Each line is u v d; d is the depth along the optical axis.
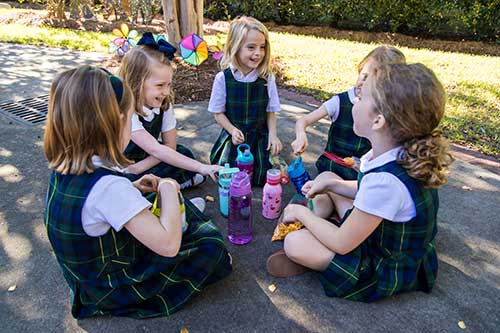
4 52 5.28
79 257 1.36
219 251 1.64
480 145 3.04
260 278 1.78
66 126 1.23
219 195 2.23
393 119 1.36
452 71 4.85
